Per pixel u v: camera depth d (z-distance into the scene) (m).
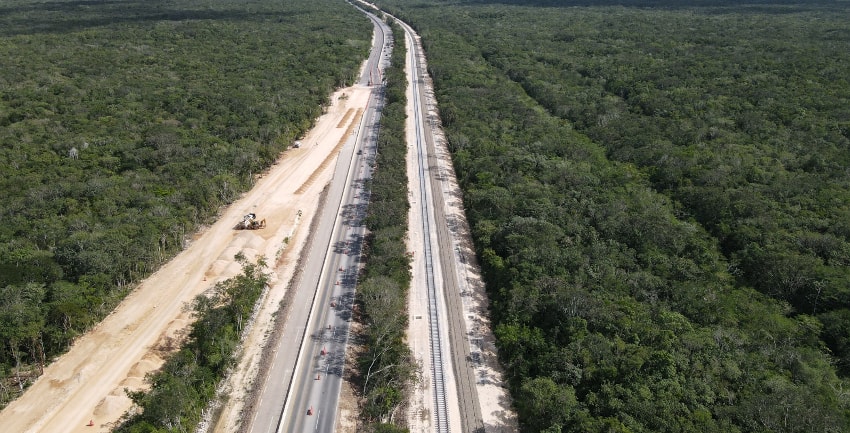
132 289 104.75
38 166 137.00
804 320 89.12
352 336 95.19
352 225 131.38
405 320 96.69
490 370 88.19
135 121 170.38
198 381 79.94
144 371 86.31
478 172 147.25
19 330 82.12
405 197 140.62
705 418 70.31
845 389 76.00
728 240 112.75
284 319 98.88
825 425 68.44
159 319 97.50
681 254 108.50
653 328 85.50
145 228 112.25
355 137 184.12
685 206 126.00
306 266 114.62
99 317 95.88
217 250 118.94
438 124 194.62
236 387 84.31
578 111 190.00
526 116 186.50
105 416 78.31
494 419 79.56
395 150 167.12
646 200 126.00
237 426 78.00
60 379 84.00
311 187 150.50
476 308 102.00
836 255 101.88
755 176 133.75
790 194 124.94
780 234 108.50
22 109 169.62
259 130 169.62
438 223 131.12
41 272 94.31
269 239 125.06
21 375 83.75
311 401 81.81
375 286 99.12
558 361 81.69
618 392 75.19
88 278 96.25
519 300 94.50
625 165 148.25
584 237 113.19
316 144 178.75
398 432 71.81
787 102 180.88
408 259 114.06
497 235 116.12
